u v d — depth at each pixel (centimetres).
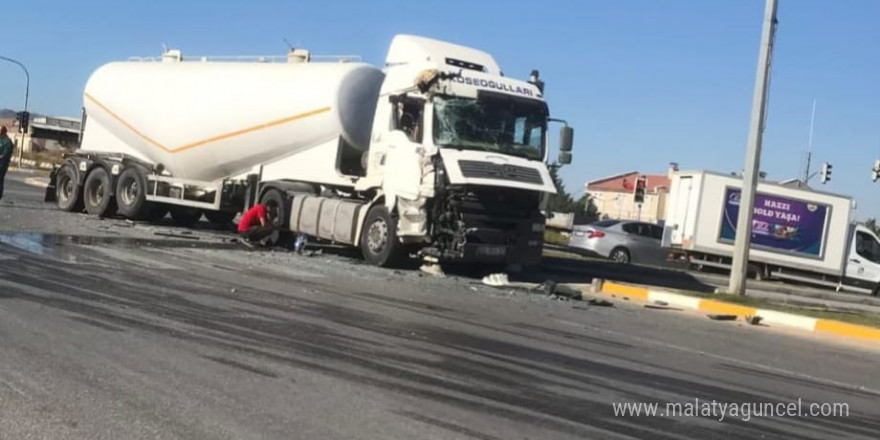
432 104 1398
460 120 1412
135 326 788
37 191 3020
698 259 2620
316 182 1655
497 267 1553
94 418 524
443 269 1533
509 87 1486
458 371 723
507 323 1015
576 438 561
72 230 1636
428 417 578
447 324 959
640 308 1338
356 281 1270
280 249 1666
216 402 574
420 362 745
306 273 1311
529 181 1418
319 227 1600
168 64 2036
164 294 978
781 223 2667
